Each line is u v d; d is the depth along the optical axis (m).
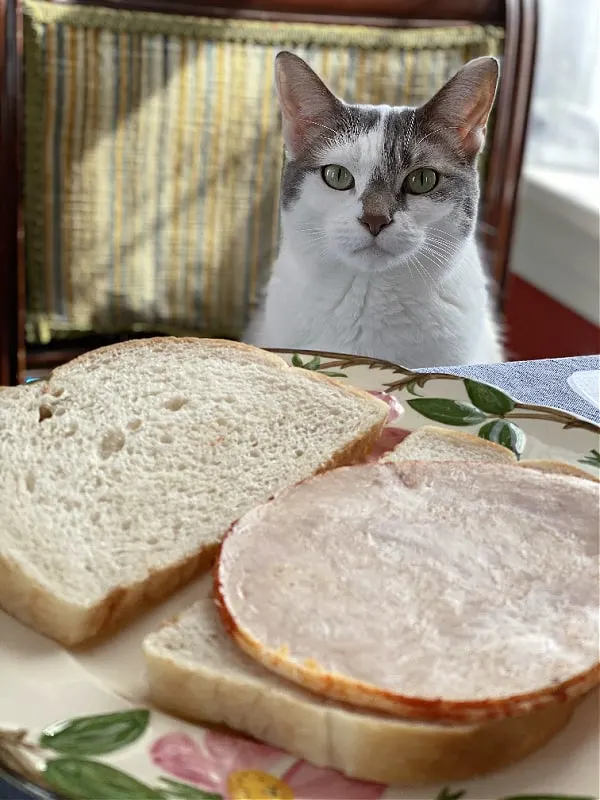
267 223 0.74
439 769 0.22
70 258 0.70
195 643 0.24
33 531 0.28
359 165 0.59
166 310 0.74
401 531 0.27
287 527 0.27
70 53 0.65
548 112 0.99
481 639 0.23
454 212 0.61
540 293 0.98
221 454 0.33
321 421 0.34
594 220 0.87
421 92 0.73
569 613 0.24
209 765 0.22
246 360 0.38
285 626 0.24
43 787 0.20
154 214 0.71
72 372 0.36
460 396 0.38
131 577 0.27
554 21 0.96
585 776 0.22
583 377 0.44
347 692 0.22
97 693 0.24
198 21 0.68
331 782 0.22
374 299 0.63
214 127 0.70
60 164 0.67
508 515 0.28
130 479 0.31
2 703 0.23
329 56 0.71
